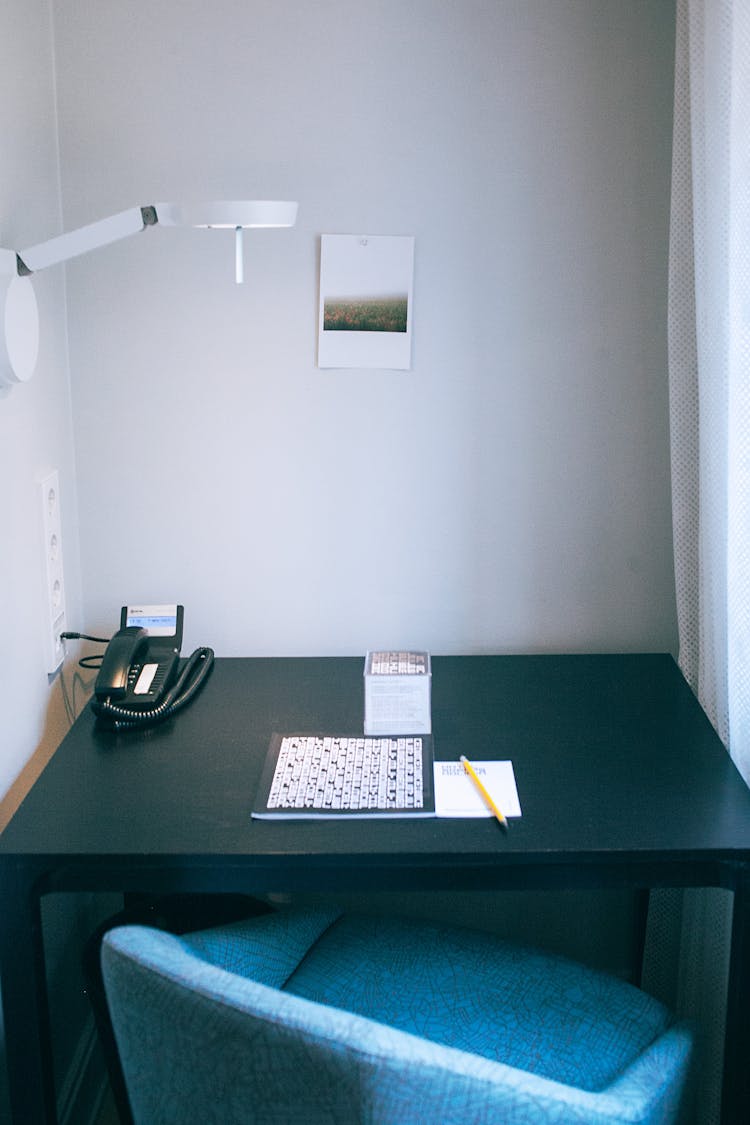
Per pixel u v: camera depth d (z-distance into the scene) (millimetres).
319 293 2080
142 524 2174
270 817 1613
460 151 2037
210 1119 1230
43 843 1548
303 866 1547
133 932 1268
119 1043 1306
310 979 1675
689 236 1901
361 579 2211
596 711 1941
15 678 1805
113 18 1972
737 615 1715
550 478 2168
